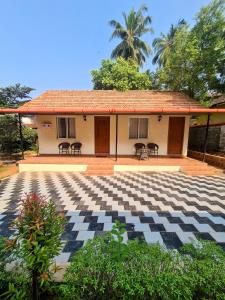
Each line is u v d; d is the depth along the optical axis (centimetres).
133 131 1018
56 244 183
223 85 1043
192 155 1140
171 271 165
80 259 178
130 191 579
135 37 2169
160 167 849
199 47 1012
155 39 2283
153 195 543
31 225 171
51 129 1011
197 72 1059
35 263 166
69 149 1030
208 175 784
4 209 445
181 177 750
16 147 1323
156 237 324
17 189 600
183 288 153
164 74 1204
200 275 158
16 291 166
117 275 161
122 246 186
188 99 1029
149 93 1121
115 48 2155
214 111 831
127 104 982
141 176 767
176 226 363
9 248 173
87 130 1018
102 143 1030
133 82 1419
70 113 873
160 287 152
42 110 847
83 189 599
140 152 965
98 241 200
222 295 151
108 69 1587
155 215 411
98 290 166
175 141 1016
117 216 405
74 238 320
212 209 446
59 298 189
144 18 2152
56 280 201
